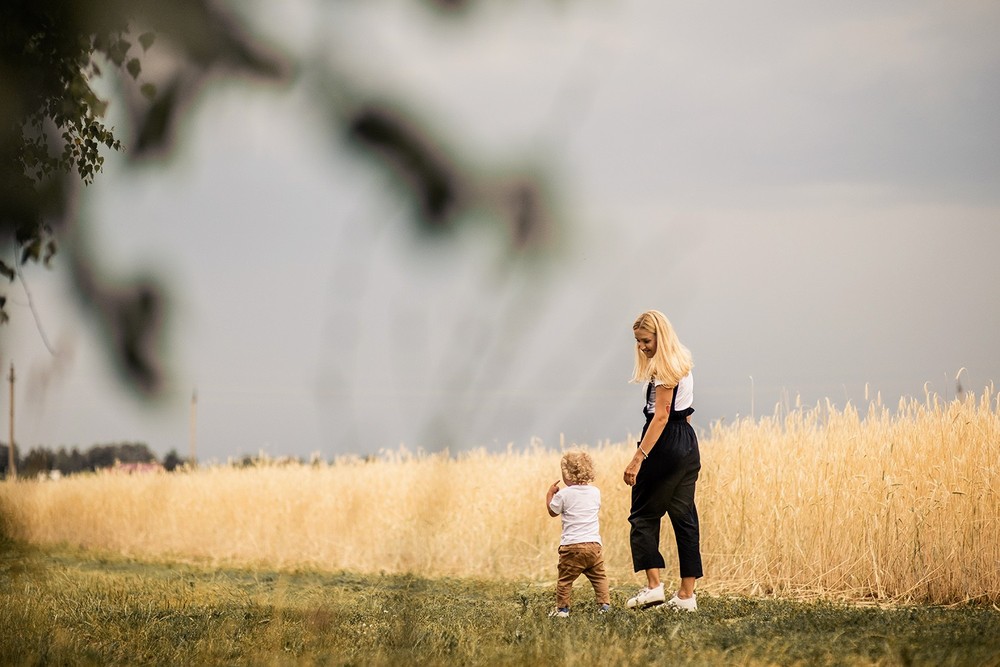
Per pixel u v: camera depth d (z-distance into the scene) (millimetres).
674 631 7340
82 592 10438
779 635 7535
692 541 9680
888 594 11227
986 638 7035
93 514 20969
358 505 18625
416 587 7766
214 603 9992
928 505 11359
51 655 6281
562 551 9508
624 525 14656
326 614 7609
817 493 12234
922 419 12609
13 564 11047
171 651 6652
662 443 9648
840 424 13109
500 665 6086
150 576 14398
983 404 12188
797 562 12055
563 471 9805
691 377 9766
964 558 10891
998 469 11195
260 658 6242
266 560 18562
